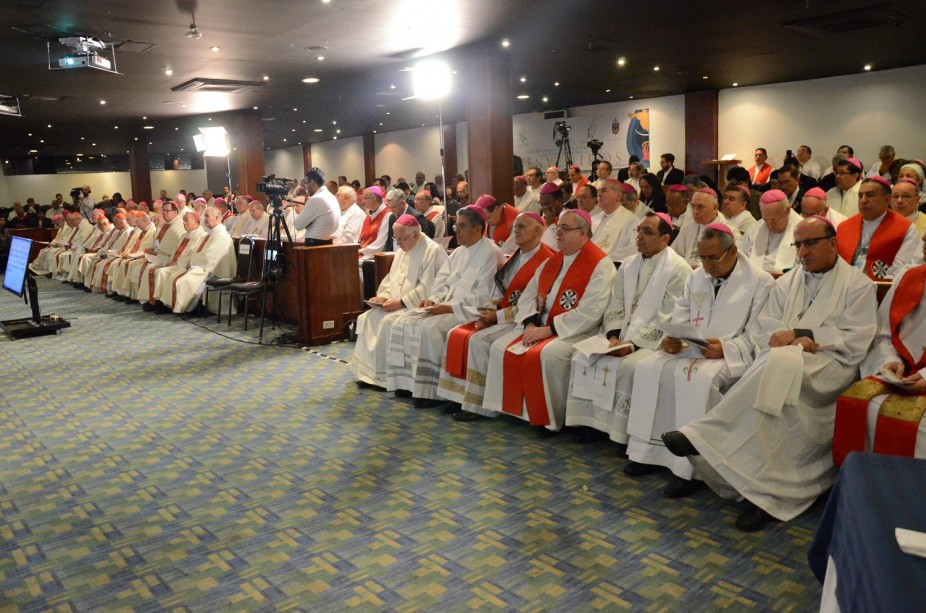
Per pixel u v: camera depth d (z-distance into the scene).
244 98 12.87
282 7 6.62
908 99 12.47
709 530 3.00
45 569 2.87
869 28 8.40
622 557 2.80
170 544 3.05
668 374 3.49
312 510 3.33
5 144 20.09
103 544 3.07
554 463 3.79
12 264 7.96
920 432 2.77
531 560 2.81
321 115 16.25
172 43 8.14
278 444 4.22
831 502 1.95
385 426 4.46
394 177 22.12
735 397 3.12
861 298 3.31
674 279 3.95
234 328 7.86
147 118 15.34
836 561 1.73
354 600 2.57
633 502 3.29
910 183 4.66
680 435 3.06
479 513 3.23
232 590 2.67
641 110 16.11
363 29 7.61
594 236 5.94
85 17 6.86
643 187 6.98
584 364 3.91
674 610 2.44
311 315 6.73
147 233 10.38
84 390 5.56
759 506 3.00
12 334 7.57
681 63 10.94
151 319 8.62
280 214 7.39
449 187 12.71
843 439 2.99
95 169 25.28
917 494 1.66
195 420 4.72
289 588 2.67
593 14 7.29
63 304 10.03
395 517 3.22
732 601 2.48
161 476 3.81
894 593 1.27
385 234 7.75
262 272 8.05
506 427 4.37
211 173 20.66
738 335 3.58
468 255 4.96
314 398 5.11
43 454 4.20
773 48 9.84
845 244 4.64
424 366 4.78
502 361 4.30
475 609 2.48
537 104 16.55
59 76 9.99
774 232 5.05
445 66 9.09
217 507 3.40
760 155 12.37
